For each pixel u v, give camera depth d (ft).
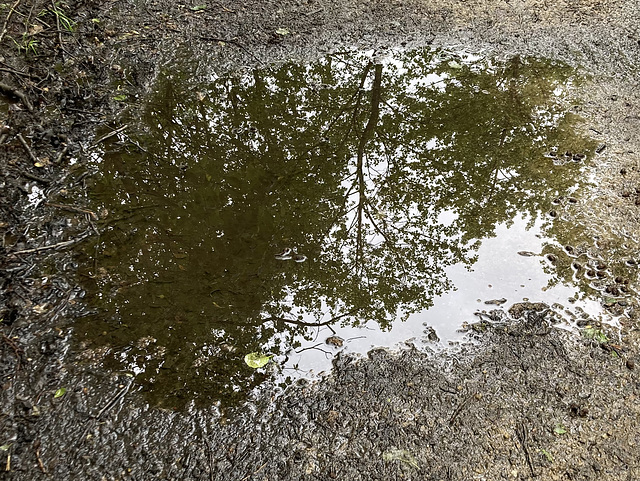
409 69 15.52
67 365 8.11
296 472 6.97
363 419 7.57
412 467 7.05
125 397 7.77
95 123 12.86
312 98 14.49
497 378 8.16
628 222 10.82
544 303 9.37
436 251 10.39
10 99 12.42
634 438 7.48
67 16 15.11
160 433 7.36
